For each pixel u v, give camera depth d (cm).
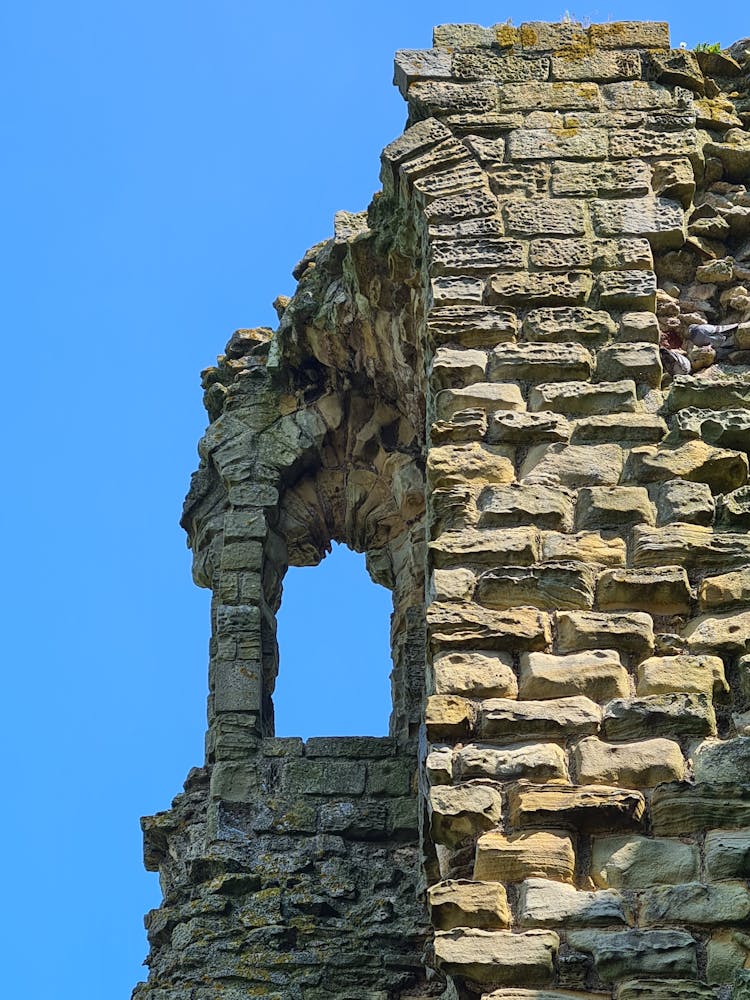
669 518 2805
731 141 3231
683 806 2544
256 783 3938
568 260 3056
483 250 3066
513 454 2883
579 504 2822
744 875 2495
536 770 2583
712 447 2875
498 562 2764
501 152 3178
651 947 2444
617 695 2655
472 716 2628
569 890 2491
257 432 4297
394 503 4262
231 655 4072
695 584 2753
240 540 4194
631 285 3033
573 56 3272
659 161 3173
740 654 2692
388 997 3669
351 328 4084
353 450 4269
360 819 3881
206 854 3856
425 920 3716
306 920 3750
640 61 3272
